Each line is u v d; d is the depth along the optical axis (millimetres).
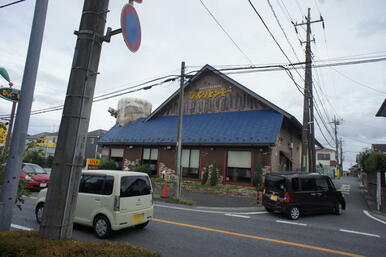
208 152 17984
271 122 16531
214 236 6719
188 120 20656
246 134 16312
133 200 6531
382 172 13430
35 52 4055
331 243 6605
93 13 3555
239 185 16344
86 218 6488
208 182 17312
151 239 6258
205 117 20234
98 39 3572
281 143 18328
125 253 3195
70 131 3279
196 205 12172
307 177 10477
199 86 21953
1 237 3391
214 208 11633
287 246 6160
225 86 20609
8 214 3848
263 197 10953
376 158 14648
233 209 11547
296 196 9859
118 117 25359
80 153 3342
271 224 8594
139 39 3955
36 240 3129
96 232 6289
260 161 15664
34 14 4117
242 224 8352
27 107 4004
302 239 6859
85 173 6934
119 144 22000
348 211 12078
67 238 3244
